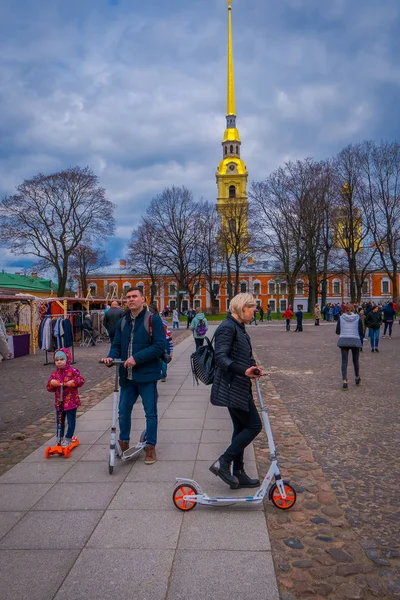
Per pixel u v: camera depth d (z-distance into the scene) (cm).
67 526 368
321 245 4803
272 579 295
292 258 5281
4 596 279
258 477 473
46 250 4628
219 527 365
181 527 365
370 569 308
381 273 7812
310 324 4066
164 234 5950
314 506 405
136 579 295
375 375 1148
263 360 1513
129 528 364
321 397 893
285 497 396
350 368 1285
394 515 387
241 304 424
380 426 674
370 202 4388
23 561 317
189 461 521
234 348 419
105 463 520
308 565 312
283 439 612
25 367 1455
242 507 403
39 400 914
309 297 5181
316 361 1459
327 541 344
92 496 427
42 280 7112
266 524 370
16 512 394
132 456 530
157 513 390
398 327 3206
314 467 504
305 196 4591
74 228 4728
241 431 433
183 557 321
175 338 2672
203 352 440
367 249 4934
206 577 297
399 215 4341
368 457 538
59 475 483
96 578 297
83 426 685
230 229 6166
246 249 5859
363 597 280
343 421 706
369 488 445
